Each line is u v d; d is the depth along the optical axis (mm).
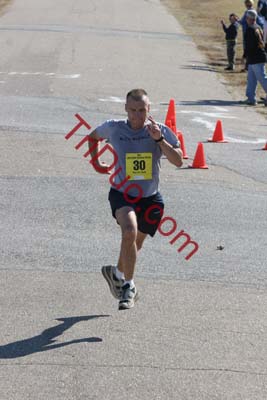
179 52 38312
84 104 24703
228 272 11375
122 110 24078
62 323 9430
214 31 46750
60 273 11055
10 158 17516
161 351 8781
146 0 60188
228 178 16844
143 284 10742
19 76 29531
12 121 21438
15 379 8039
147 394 7828
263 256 12141
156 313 9812
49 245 12195
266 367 8516
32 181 15750
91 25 46031
